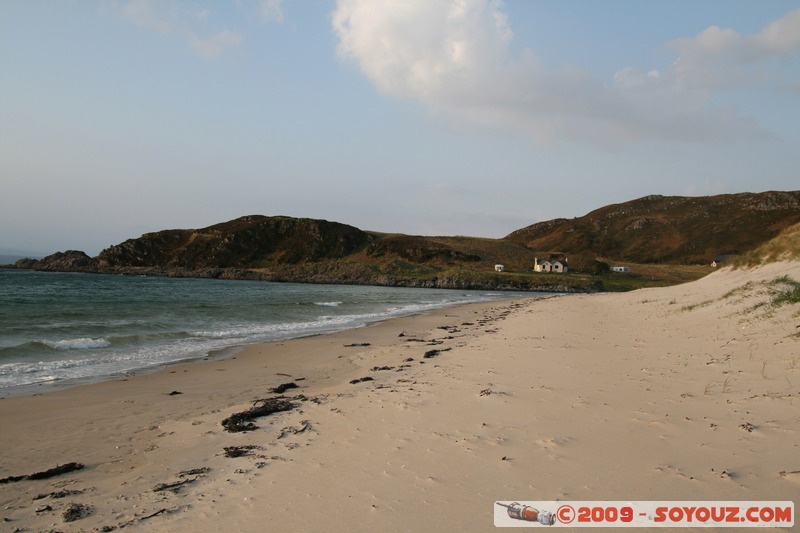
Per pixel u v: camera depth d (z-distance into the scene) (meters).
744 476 4.14
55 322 21.81
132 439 6.90
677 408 6.14
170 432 7.16
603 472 4.47
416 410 7.15
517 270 113.19
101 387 10.52
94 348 15.83
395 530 3.69
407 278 98.56
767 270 23.09
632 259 148.12
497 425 6.10
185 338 18.53
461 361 11.59
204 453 6.11
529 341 14.20
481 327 21.80
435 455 5.22
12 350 14.53
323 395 9.03
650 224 169.75
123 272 126.00
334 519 3.93
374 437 6.03
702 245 143.62
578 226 191.50
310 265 120.38
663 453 4.78
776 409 5.70
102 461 6.04
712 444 4.88
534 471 4.61
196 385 10.70
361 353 15.02
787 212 146.62
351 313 31.94
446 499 4.16
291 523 3.91
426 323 25.30
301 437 6.35
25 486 5.23
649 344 11.63
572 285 89.44
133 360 13.93
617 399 6.84
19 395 9.77
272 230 140.88
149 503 4.54
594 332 15.49
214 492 4.67
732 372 7.66
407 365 11.91
